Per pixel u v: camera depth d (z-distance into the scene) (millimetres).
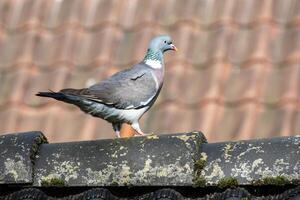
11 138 6910
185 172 6445
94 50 13758
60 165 6762
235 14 13844
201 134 6656
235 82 12805
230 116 12344
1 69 13906
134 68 9016
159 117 12414
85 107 8406
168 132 12164
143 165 6543
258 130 12086
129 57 13508
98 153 6688
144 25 13883
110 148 6676
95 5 14516
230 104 12531
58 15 14547
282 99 12383
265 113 12297
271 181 6250
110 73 13297
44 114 13102
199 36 13609
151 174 6512
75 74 13477
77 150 6754
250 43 13297
